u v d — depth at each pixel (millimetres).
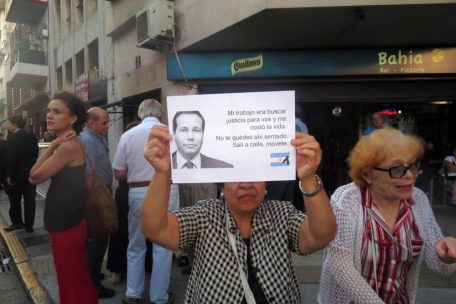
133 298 3268
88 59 12188
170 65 6387
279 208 1639
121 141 3281
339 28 5246
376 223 1666
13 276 4625
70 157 2582
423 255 1756
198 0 5816
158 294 3164
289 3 4512
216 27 5406
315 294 3568
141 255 3289
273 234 1562
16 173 5965
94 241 3479
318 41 5844
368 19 4902
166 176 1431
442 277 3939
